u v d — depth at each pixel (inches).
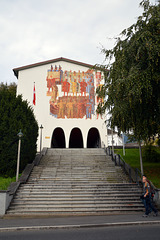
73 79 1023.0
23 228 213.6
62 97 997.8
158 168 552.1
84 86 1020.5
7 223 243.3
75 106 995.9
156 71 372.5
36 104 976.3
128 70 392.8
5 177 471.2
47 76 1018.1
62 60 1042.1
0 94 547.5
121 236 177.3
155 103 390.0
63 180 436.8
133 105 383.9
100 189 383.2
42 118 962.1
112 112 409.1
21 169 511.8
